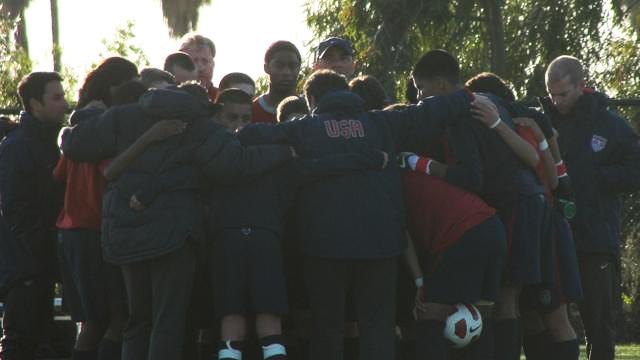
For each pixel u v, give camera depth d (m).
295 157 21.11
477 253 21.38
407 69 55.38
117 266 22.56
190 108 20.62
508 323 22.56
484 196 22.33
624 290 58.38
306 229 20.97
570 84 25.33
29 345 24.73
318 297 21.02
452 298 21.44
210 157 20.55
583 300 25.56
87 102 23.17
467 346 22.28
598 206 25.39
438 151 22.53
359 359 21.14
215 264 20.95
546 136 22.94
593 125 25.50
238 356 20.80
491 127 21.91
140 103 21.05
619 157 25.64
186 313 21.44
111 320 22.77
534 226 22.09
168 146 20.66
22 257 24.36
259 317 20.92
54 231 24.59
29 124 24.58
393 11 55.25
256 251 20.81
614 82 54.31
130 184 20.56
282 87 25.53
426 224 21.69
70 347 28.95
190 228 20.48
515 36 58.38
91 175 22.52
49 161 24.55
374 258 20.81
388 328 21.12
